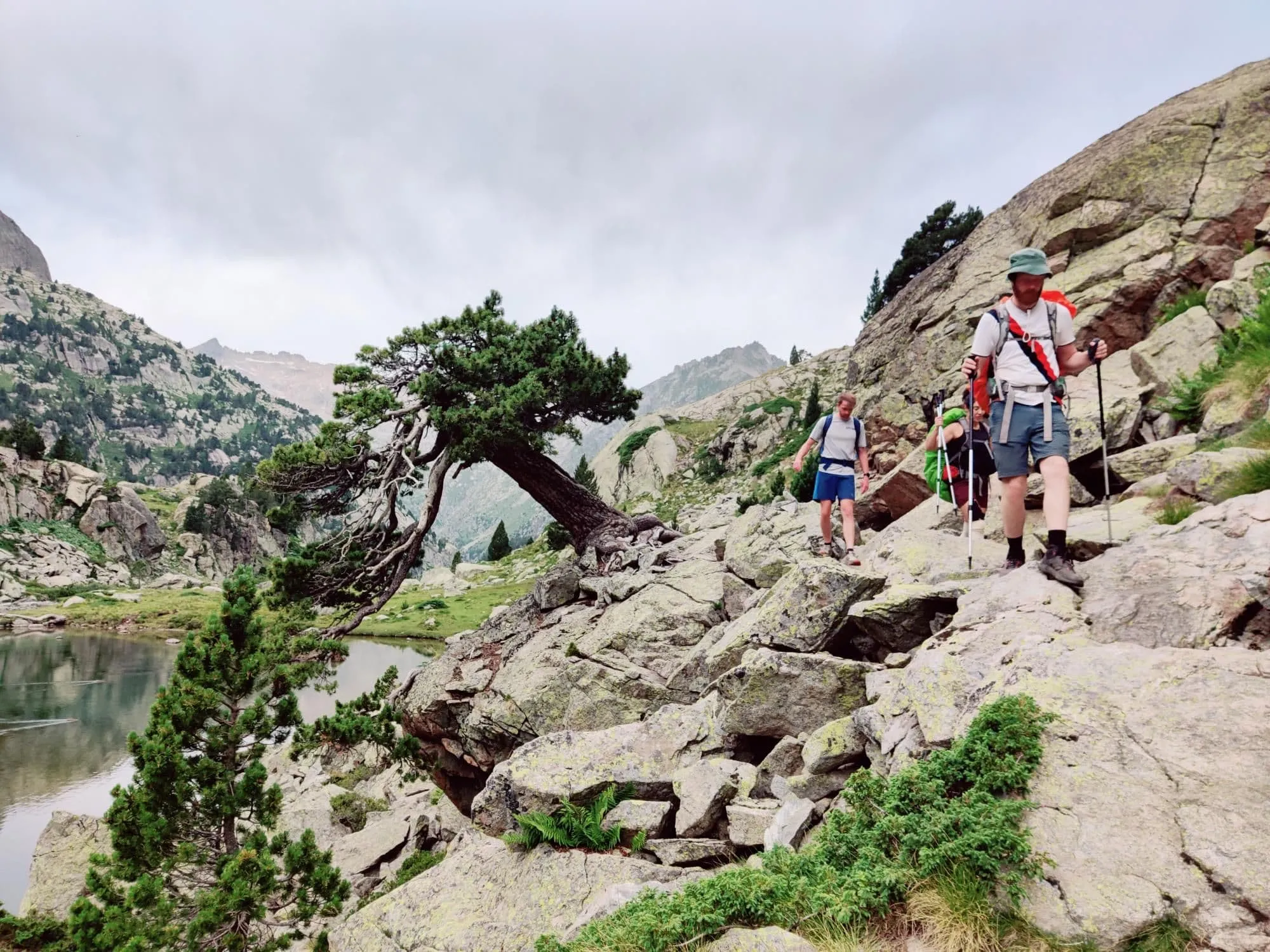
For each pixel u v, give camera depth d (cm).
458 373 1836
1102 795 379
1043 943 334
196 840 1220
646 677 1165
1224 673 413
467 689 1451
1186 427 1000
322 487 1748
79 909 1077
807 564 804
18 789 2566
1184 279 1355
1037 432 609
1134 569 544
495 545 10344
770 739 738
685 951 408
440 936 584
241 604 1312
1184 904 318
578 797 679
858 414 2155
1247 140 1432
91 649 6044
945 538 872
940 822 399
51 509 12094
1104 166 1566
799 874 449
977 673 512
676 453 8800
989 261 1825
